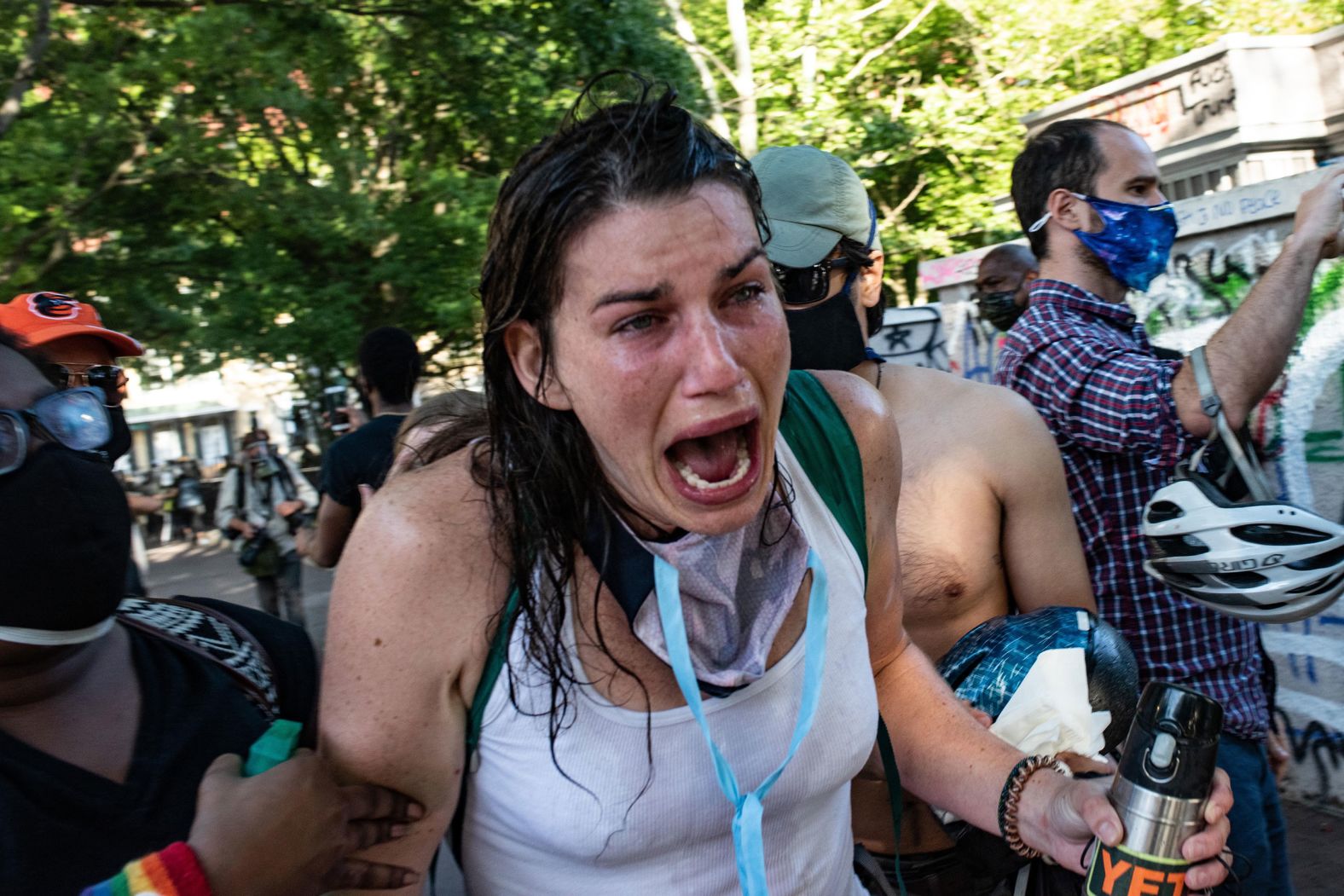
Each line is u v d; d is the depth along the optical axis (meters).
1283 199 4.04
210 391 33.94
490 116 12.40
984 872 1.84
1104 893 1.26
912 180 17.69
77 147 10.83
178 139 11.09
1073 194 2.61
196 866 1.09
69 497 1.16
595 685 1.26
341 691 1.27
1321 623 4.21
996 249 5.21
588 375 1.17
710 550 1.25
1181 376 2.25
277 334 12.20
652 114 1.16
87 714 1.22
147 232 12.45
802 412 1.47
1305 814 4.23
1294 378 4.12
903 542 2.08
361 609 1.25
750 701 1.30
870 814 1.95
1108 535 2.43
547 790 1.27
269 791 1.16
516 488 1.24
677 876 1.31
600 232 1.13
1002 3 16.58
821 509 1.42
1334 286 3.97
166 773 1.23
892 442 1.57
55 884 1.13
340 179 12.62
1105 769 1.73
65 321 2.59
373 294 13.41
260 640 1.49
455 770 1.32
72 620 1.17
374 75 12.73
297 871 1.15
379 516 1.27
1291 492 4.19
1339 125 6.58
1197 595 2.14
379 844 1.28
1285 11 15.02
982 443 2.07
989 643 1.88
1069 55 16.41
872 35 17.39
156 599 1.45
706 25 16.16
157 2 10.73
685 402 1.15
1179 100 7.14
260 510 7.64
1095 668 1.80
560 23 11.58
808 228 2.11
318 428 16.12
